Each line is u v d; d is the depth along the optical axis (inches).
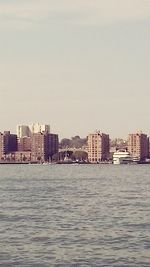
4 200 4845.0
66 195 5462.6
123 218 3403.1
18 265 2080.5
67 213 3725.4
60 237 2669.8
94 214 3646.7
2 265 2079.2
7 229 2938.0
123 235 2714.1
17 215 3604.8
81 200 4830.2
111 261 2143.2
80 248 2393.0
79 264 2097.7
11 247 2418.8
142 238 2623.0
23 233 2797.7
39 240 2588.6
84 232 2824.8
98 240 2581.2
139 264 2091.5
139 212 3732.8
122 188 6589.6
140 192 5831.7
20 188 6658.5
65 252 2310.5
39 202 4621.1
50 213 3725.4
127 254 2265.0
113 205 4296.3
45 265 2078.0
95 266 2062.0
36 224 3139.8
